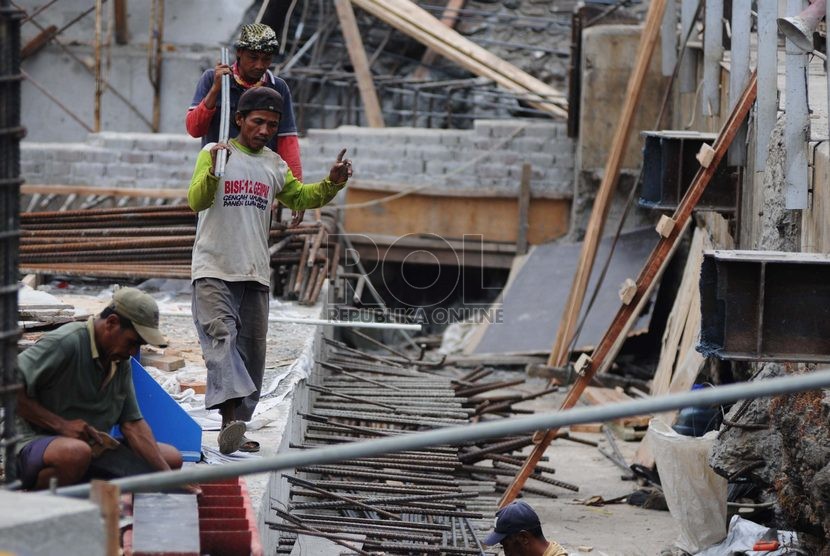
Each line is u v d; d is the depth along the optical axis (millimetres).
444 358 39719
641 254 47812
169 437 19562
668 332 40781
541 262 50438
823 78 31672
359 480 27453
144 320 16203
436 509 25922
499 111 60188
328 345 38375
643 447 32438
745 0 29047
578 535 27828
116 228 38875
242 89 22188
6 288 13516
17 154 13422
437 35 56031
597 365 28219
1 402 14234
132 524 14609
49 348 16141
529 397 35156
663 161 31266
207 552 15023
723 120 34688
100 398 16562
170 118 59344
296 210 21656
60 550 11602
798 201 22703
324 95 60188
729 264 19781
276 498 22266
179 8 59062
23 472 15578
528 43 61000
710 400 12555
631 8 54750
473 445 32281
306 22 61375
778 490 22562
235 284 20797
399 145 52281
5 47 13172
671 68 39688
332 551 22906
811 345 19688
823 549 21797
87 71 59188
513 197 51688
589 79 48875
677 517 25781
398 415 31344
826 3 22078
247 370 21312
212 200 20062
